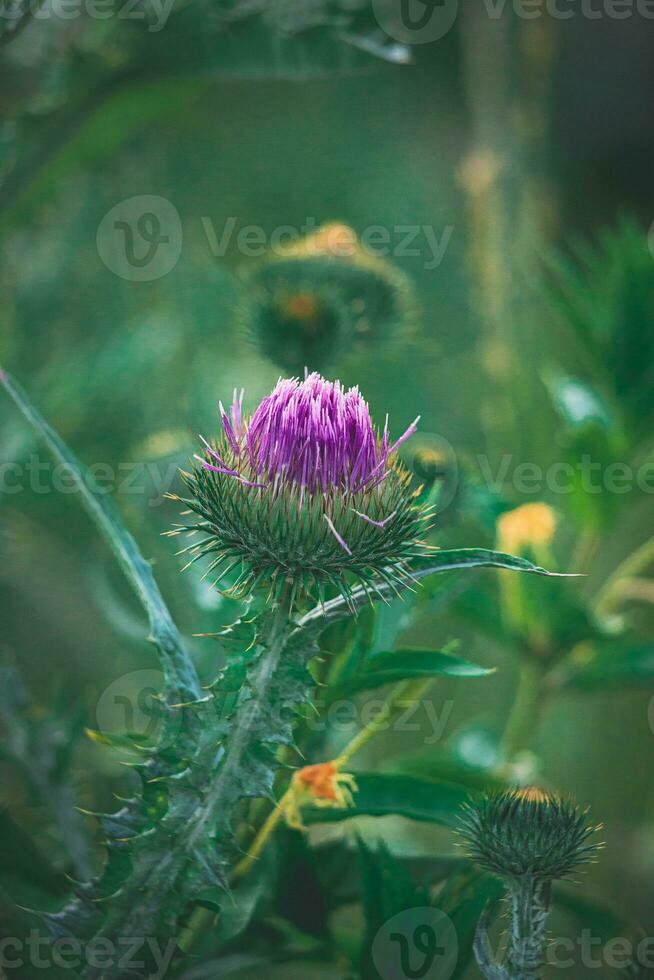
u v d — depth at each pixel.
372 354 0.85
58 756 0.76
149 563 0.68
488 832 0.67
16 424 0.85
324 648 0.70
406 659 0.69
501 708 0.98
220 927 0.70
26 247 0.96
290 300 0.82
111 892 0.67
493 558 0.65
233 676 0.66
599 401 0.82
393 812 0.71
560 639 0.81
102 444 0.89
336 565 0.65
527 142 0.87
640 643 0.81
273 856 0.71
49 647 0.93
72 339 0.98
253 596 0.67
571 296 0.84
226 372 0.90
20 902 0.70
